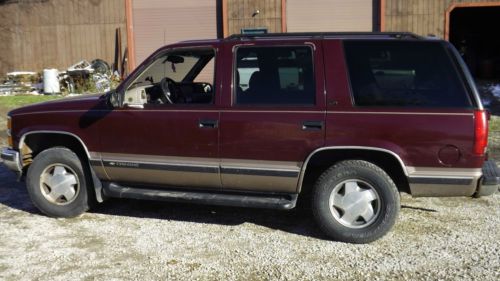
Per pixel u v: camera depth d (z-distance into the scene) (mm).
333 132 4742
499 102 15180
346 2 19078
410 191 4730
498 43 23859
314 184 5020
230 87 5059
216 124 5023
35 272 4359
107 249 4836
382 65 4766
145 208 6047
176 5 20172
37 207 5750
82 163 5633
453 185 4598
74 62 21062
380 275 4230
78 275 4297
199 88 6184
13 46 21359
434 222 5434
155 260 4578
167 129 5188
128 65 20625
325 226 4918
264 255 4660
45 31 21078
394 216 4758
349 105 4746
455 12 24625
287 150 4867
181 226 5441
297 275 4250
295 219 5617
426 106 4609
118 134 5363
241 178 5070
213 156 5078
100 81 18672
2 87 19500
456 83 4605
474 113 4504
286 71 4961
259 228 5363
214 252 4746
